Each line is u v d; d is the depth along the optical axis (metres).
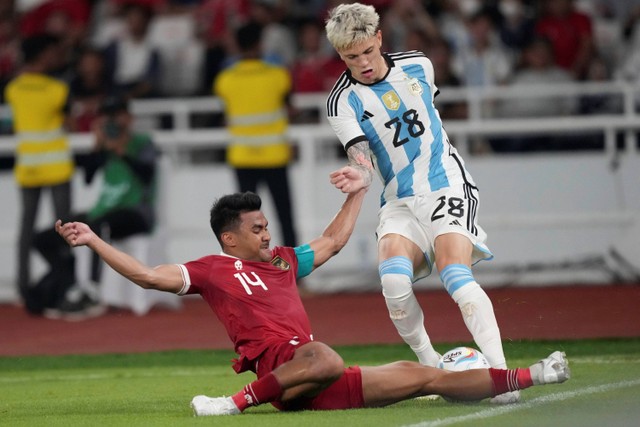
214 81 57.19
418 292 49.25
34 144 47.34
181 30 60.88
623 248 48.69
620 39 59.00
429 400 21.52
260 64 47.12
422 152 22.50
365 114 22.48
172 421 20.00
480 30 55.72
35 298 46.94
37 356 35.56
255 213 21.50
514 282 49.22
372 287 49.88
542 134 52.28
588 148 52.12
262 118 47.19
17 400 25.52
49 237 46.44
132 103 52.31
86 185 46.06
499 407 20.25
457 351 21.55
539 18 57.09
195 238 50.44
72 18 62.44
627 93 49.94
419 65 22.73
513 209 49.50
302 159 49.78
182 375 30.05
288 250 21.97
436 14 58.81
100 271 46.84
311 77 55.50
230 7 59.38
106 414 21.98
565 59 55.88
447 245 21.72
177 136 50.81
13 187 51.84
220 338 38.12
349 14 21.97
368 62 22.11
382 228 22.55
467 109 52.91
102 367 32.94
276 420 19.33
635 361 28.38
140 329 41.47
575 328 35.50
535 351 31.61
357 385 20.27
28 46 47.78
